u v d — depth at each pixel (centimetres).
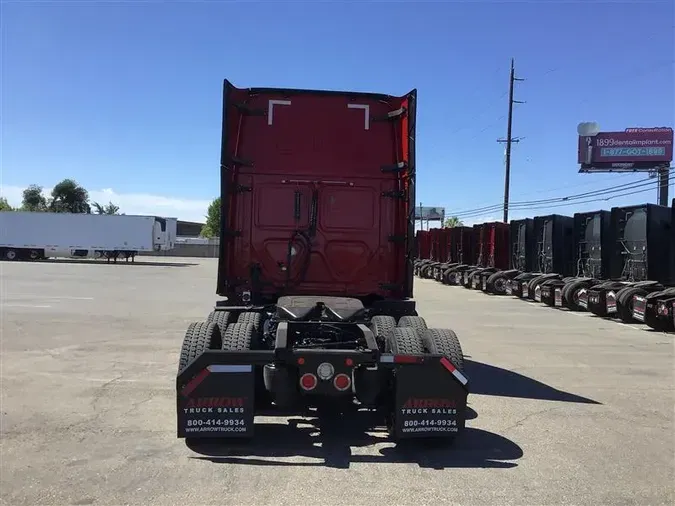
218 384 475
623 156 4956
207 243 6825
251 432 476
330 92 729
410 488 416
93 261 4888
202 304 1680
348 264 725
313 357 475
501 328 1347
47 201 9931
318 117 731
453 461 474
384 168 730
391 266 730
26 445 489
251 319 606
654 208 1482
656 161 4903
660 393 720
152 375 755
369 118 735
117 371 776
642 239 1538
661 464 472
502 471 453
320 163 727
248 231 719
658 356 991
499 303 2002
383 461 472
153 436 519
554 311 1756
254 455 479
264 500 390
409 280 710
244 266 719
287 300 605
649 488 423
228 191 701
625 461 479
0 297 1758
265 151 724
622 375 828
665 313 1266
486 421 592
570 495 408
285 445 507
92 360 846
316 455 483
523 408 643
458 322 1452
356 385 514
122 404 618
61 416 573
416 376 485
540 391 724
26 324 1194
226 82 680
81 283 2414
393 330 545
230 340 516
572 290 1727
